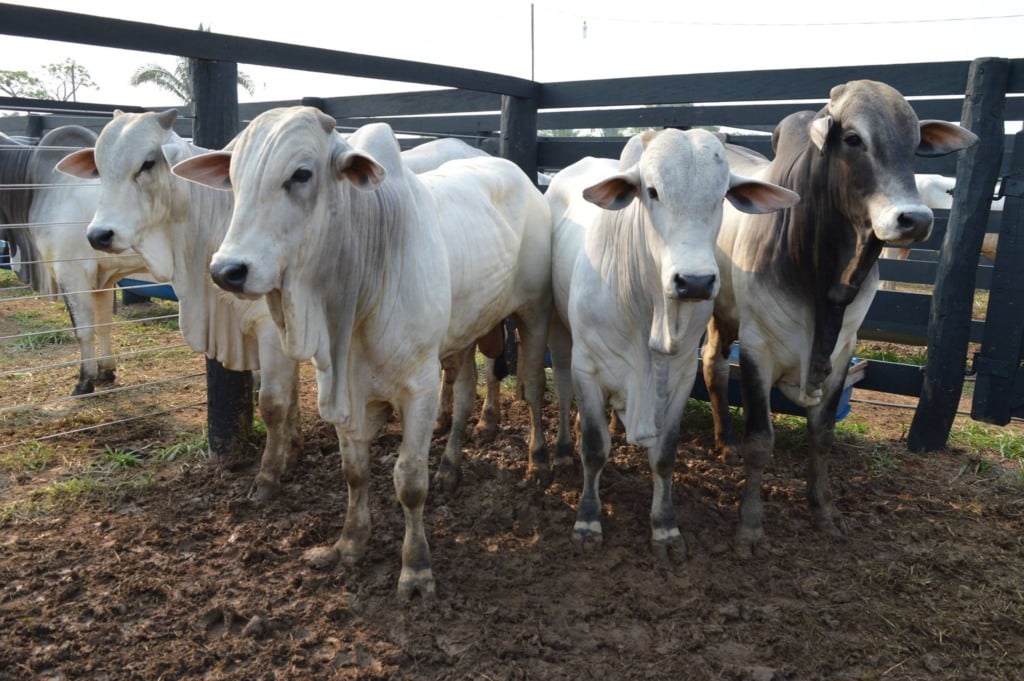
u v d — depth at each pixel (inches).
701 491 185.5
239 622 134.7
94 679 120.3
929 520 176.6
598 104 254.7
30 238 255.4
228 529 164.9
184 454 205.2
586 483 160.9
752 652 130.3
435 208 148.6
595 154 270.8
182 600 138.7
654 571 151.7
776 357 159.6
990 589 148.4
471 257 156.4
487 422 215.2
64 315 361.4
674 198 124.8
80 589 142.3
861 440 225.3
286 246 107.8
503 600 141.7
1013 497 189.5
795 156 153.2
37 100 271.0
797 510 177.6
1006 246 208.5
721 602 143.1
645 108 295.7
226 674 122.3
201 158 118.0
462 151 227.1
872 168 135.0
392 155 132.0
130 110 409.1
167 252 170.1
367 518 150.5
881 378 230.1
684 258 122.9
